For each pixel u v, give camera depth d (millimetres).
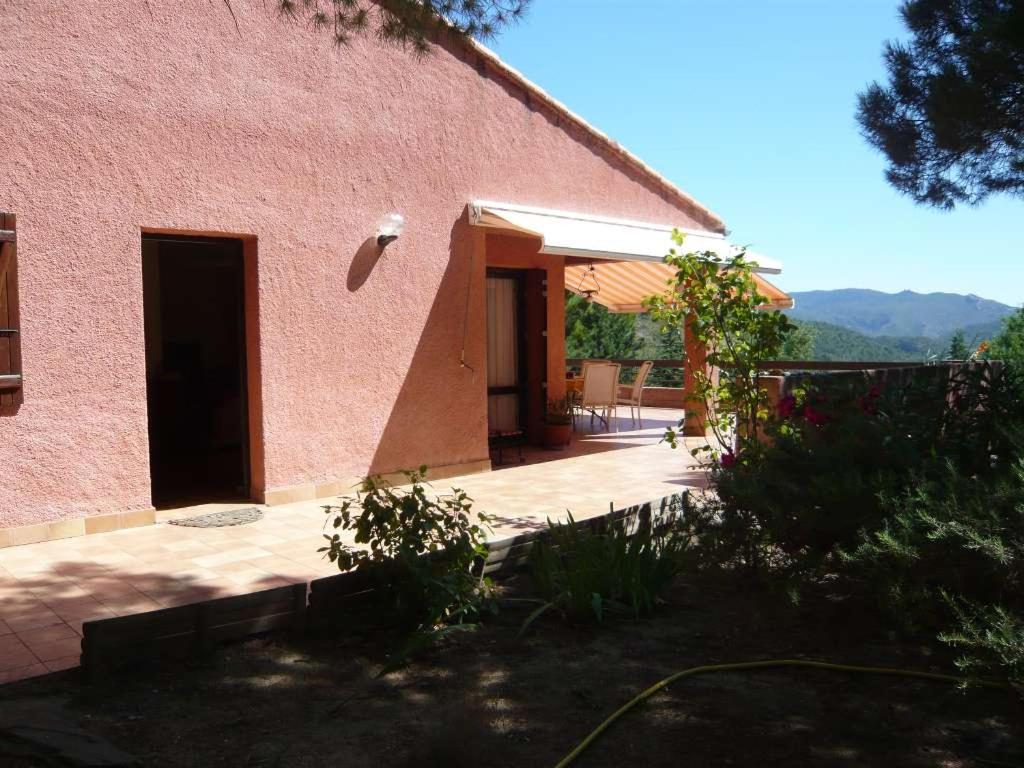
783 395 7223
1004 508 4238
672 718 3939
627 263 14281
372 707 4035
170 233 8164
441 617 5094
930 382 6668
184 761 3492
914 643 4805
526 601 5492
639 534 5621
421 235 10000
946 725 3850
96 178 7441
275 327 8711
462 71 10359
